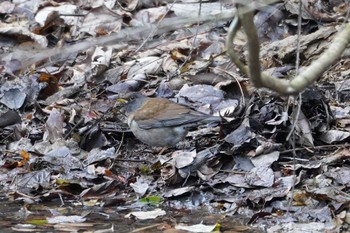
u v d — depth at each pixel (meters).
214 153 11.59
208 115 11.93
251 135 11.70
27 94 14.05
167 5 16.77
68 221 10.12
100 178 11.52
